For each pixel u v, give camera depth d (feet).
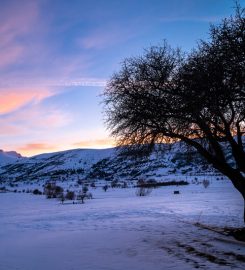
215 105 36.96
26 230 73.51
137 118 50.90
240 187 49.85
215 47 36.91
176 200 144.77
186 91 40.81
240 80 33.22
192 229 63.98
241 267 34.94
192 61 42.34
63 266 39.19
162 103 48.42
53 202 176.96
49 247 51.70
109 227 72.23
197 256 40.88
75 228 73.31
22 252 48.65
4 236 65.62
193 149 58.59
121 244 51.42
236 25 35.96
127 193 228.84
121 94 52.08
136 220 82.94
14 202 189.06
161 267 36.45
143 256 42.32
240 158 47.98
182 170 497.05
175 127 51.37
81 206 137.49
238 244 47.32
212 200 134.21
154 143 55.98
